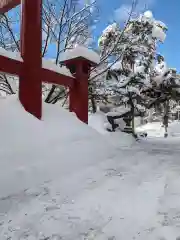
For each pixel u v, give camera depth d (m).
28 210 2.76
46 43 9.62
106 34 11.02
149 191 3.20
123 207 2.77
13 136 3.85
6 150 3.57
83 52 6.29
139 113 12.98
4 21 9.83
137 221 2.45
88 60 6.36
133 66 12.51
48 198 3.07
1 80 9.36
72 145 4.61
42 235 2.26
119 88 11.56
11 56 4.48
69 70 6.44
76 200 3.01
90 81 10.30
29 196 3.13
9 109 4.26
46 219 2.55
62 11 9.89
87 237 2.20
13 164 3.50
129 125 11.72
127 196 3.06
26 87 4.59
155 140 12.62
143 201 2.89
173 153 6.27
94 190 3.32
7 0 5.24
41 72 4.87
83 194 3.19
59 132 4.65
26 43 4.68
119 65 11.95
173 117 30.78
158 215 2.54
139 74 12.20
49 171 3.79
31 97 4.60
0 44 10.05
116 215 2.59
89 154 4.75
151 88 14.30
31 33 4.73
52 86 9.31
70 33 10.16
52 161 3.97
